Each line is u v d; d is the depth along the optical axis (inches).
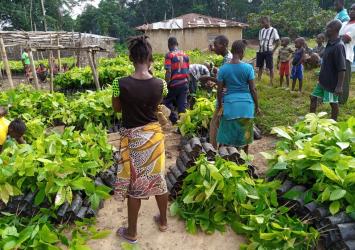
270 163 168.4
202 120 233.5
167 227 147.6
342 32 280.4
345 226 123.4
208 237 143.4
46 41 400.2
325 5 1961.1
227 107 175.0
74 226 149.8
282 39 359.3
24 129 190.4
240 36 1031.6
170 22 1040.8
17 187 149.2
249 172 164.7
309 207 137.9
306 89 348.8
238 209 146.6
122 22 2358.5
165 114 138.6
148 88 124.2
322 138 162.6
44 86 655.8
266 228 135.4
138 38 124.4
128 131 127.2
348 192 133.6
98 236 140.6
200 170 147.1
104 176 174.1
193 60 621.3
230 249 136.8
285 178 161.9
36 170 149.9
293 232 129.0
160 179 131.3
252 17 1565.0
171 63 260.8
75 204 149.8
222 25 1016.2
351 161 139.1
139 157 127.1
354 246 119.2
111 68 441.7
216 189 150.7
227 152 165.5
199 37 1019.3
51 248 127.5
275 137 241.9
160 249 137.4
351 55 273.0
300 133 174.6
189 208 153.8
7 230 129.2
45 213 146.7
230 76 173.8
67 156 172.9
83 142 191.0
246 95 175.2
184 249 137.2
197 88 307.9
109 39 1144.2
